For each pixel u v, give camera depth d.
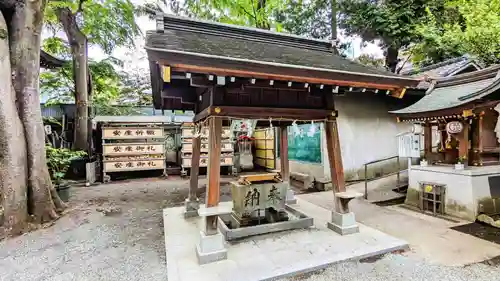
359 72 3.46
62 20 9.34
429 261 3.06
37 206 4.62
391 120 8.39
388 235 3.71
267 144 11.36
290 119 3.79
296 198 6.20
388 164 8.28
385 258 3.16
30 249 3.62
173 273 2.81
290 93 3.80
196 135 4.58
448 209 4.90
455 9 8.88
